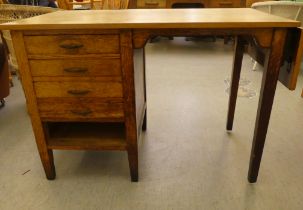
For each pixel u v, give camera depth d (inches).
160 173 59.9
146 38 44.6
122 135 56.6
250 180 56.6
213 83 109.8
